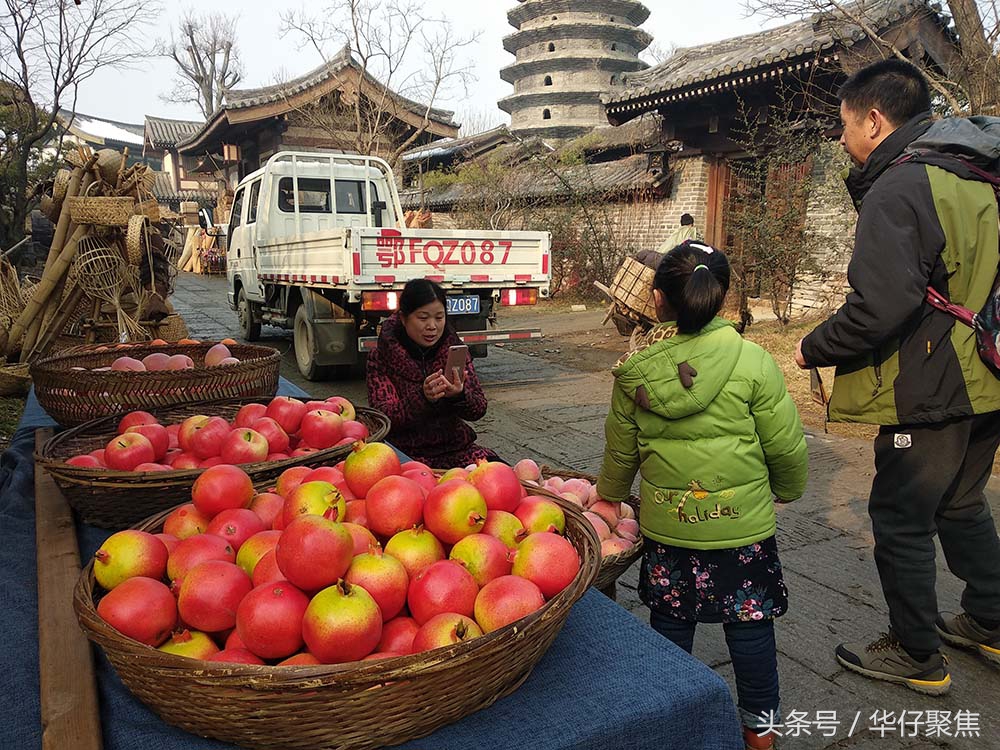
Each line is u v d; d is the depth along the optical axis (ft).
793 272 31.96
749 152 35.04
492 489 5.23
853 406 7.48
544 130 111.65
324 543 4.00
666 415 6.25
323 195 29.99
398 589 4.26
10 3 41.14
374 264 21.34
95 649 4.72
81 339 21.16
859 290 6.68
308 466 6.88
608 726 3.98
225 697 3.43
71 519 6.70
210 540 4.82
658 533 6.59
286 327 27.89
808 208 34.01
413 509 4.95
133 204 19.76
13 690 4.36
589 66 111.34
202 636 4.18
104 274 19.77
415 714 3.67
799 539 12.58
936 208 6.54
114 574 4.54
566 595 4.12
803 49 29.09
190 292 59.62
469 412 9.51
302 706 3.44
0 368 20.39
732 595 6.40
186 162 128.67
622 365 6.54
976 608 8.60
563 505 5.71
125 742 3.82
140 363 9.84
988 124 7.00
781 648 9.30
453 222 62.39
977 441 7.86
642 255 10.68
